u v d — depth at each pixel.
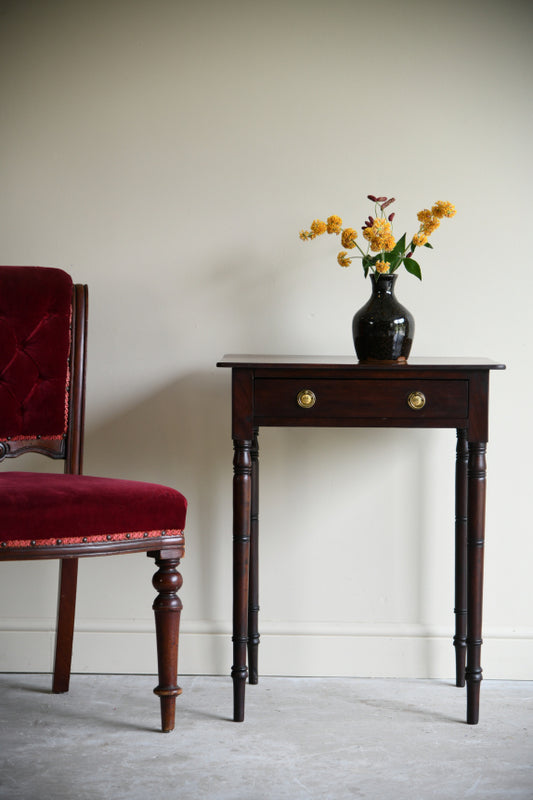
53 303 2.06
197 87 2.30
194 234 2.32
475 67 2.29
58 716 1.95
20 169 2.31
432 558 2.31
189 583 2.33
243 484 1.91
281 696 2.12
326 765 1.72
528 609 2.30
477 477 1.91
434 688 2.20
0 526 1.64
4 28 2.30
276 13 2.29
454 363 1.93
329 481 2.32
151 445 2.33
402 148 2.30
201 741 1.83
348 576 2.32
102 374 2.33
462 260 2.30
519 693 2.17
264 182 2.30
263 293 2.32
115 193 2.31
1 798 1.55
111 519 1.73
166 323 2.33
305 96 2.30
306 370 1.89
